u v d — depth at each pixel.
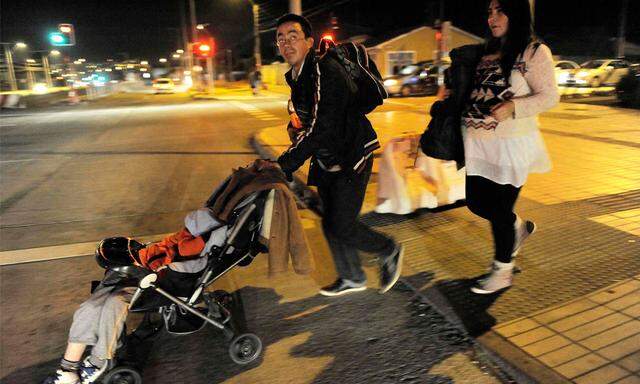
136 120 18.52
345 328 3.43
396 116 13.77
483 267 4.12
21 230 5.81
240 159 9.92
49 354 3.30
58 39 25.59
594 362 2.81
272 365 3.07
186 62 51.78
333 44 3.38
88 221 6.11
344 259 3.78
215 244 3.06
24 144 12.94
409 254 4.41
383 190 5.12
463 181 5.18
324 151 3.29
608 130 10.38
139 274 2.77
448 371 2.93
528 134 3.26
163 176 8.56
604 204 5.47
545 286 3.70
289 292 3.98
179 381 2.96
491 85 3.19
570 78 21.91
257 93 31.50
